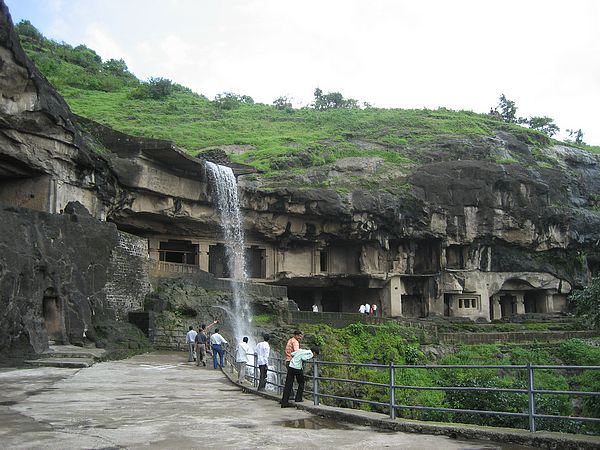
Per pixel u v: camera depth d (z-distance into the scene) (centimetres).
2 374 1794
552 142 6806
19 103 2617
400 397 2720
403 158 5266
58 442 873
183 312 3153
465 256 4947
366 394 2845
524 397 1972
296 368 1305
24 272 2231
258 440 913
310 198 4297
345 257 4894
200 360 2256
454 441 912
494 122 6838
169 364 2266
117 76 8331
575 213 5231
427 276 4900
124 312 3022
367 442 905
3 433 941
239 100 8588
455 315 4947
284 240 4578
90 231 2733
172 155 3559
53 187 2902
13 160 2741
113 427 1009
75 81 7294
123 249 3080
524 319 4916
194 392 1529
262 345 1561
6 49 2466
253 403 1346
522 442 875
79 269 2620
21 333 2159
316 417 1158
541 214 4991
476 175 4831
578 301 2948
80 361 2086
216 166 3934
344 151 5222
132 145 3500
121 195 3503
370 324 3859
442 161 5347
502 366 946
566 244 5191
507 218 4900
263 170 4612
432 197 4703
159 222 3981
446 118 6931
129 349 2591
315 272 4709
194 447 855
